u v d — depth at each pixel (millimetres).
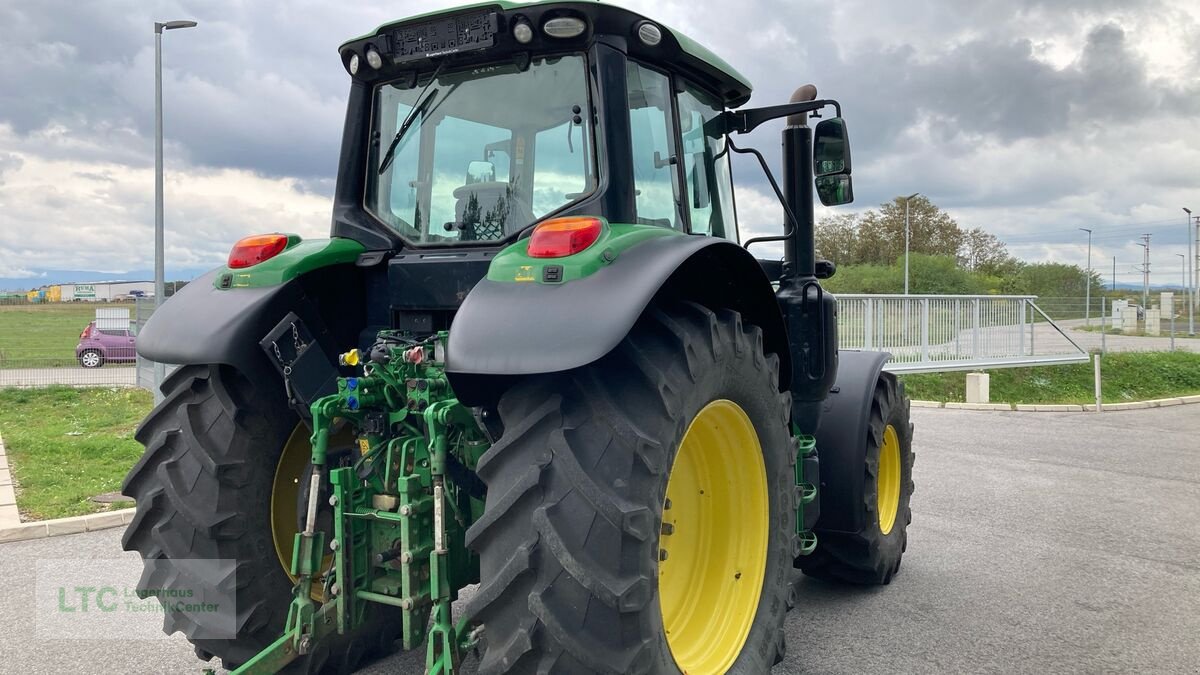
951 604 4305
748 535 2949
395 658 3523
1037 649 3701
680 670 2490
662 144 3150
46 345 22828
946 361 16281
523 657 2129
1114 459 8898
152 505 2848
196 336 2822
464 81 3051
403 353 2658
